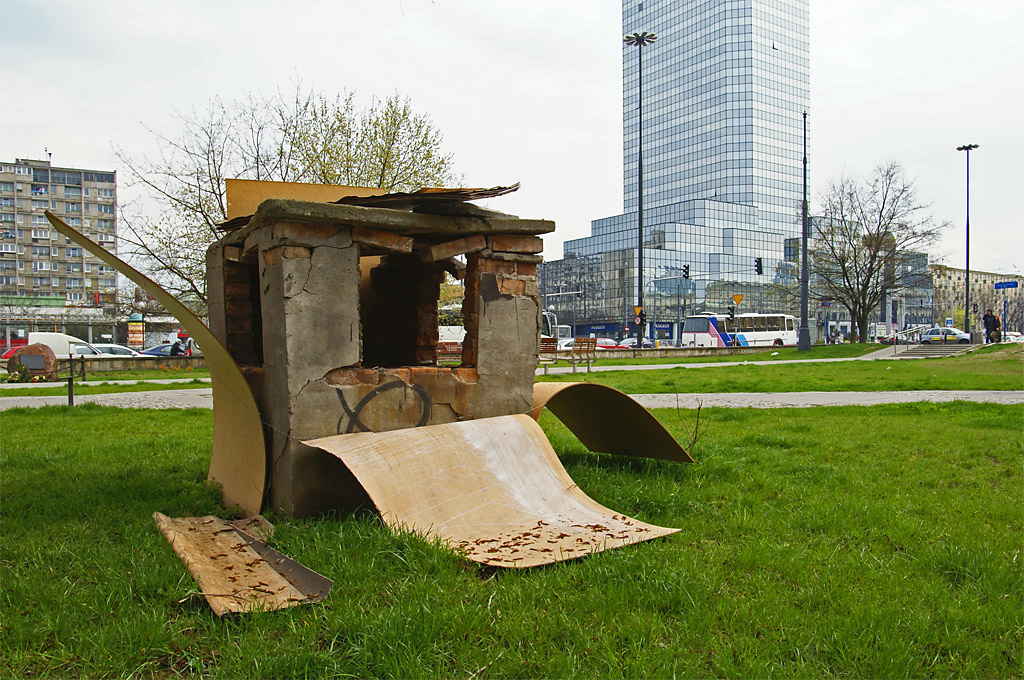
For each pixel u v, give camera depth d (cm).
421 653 261
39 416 1034
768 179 9919
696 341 5138
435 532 379
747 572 357
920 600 320
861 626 288
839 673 259
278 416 452
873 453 691
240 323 567
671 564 356
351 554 356
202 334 433
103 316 6022
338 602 300
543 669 254
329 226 452
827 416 992
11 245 11075
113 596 309
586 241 10531
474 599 308
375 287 747
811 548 397
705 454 664
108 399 1357
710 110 9931
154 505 475
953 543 392
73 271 11456
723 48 9756
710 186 10000
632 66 10956
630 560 354
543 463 468
